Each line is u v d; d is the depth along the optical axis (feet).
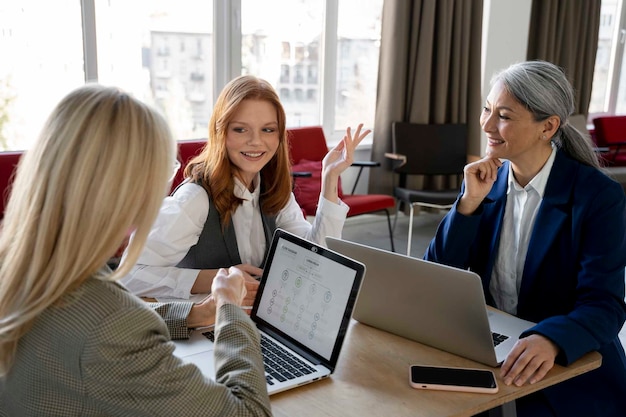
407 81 15.81
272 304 4.71
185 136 14.26
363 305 5.02
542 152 5.42
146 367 2.79
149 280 5.41
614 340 5.34
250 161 5.72
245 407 3.03
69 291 2.74
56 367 2.75
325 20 15.71
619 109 23.32
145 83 13.39
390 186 16.03
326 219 6.10
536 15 18.69
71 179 2.68
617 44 22.49
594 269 5.05
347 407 3.84
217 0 13.89
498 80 5.39
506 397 4.08
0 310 2.78
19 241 2.75
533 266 5.39
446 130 15.48
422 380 4.15
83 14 12.15
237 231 5.91
